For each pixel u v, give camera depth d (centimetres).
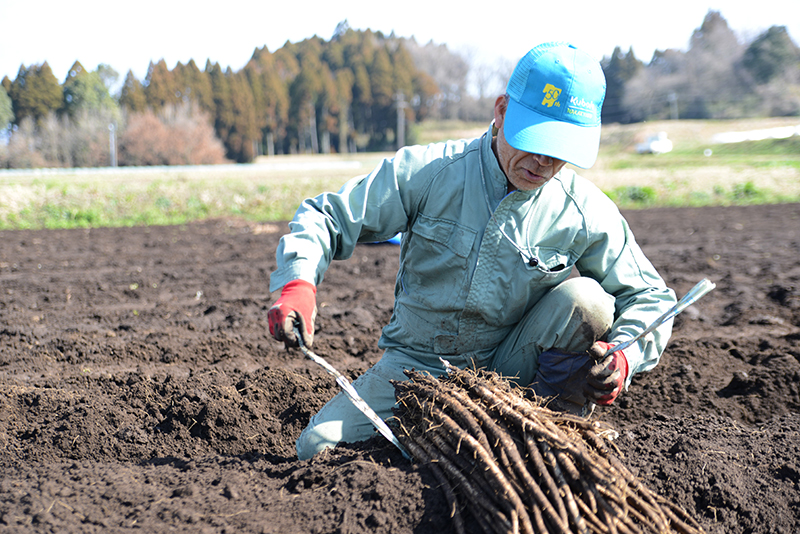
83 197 1491
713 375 359
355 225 228
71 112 6644
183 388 324
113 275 689
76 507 192
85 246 927
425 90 8919
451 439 197
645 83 7919
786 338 414
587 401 239
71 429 274
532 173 214
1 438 271
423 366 252
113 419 288
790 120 5784
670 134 5438
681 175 2070
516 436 192
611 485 178
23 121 6312
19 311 533
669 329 237
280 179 2059
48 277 680
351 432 242
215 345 425
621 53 8425
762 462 241
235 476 217
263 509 194
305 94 8544
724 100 7538
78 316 518
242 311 531
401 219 237
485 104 9181
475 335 245
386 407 247
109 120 6081
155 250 888
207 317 511
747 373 356
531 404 204
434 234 235
